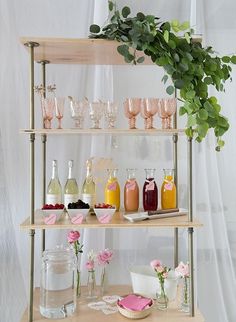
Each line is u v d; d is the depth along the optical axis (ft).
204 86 5.38
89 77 7.21
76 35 7.14
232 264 7.41
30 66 5.57
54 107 5.79
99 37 5.61
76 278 6.13
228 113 7.41
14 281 7.09
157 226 5.50
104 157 7.10
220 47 7.38
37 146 7.15
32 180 5.58
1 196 7.06
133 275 6.37
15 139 7.09
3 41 7.06
